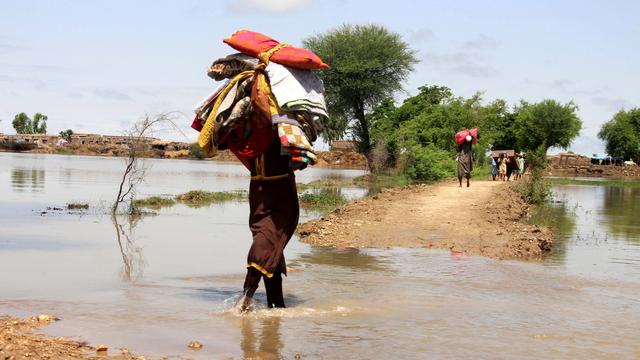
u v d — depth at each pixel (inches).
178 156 4475.9
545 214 882.8
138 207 828.0
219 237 544.7
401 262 428.5
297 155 274.4
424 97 2375.7
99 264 398.0
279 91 278.5
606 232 676.1
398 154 2016.5
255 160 287.1
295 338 241.6
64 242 493.0
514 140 3245.6
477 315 284.2
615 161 3892.7
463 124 1987.0
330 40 2503.7
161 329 247.9
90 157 3873.0
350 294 323.0
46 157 3393.2
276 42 295.9
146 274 367.6
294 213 291.1
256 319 268.8
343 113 2556.6
